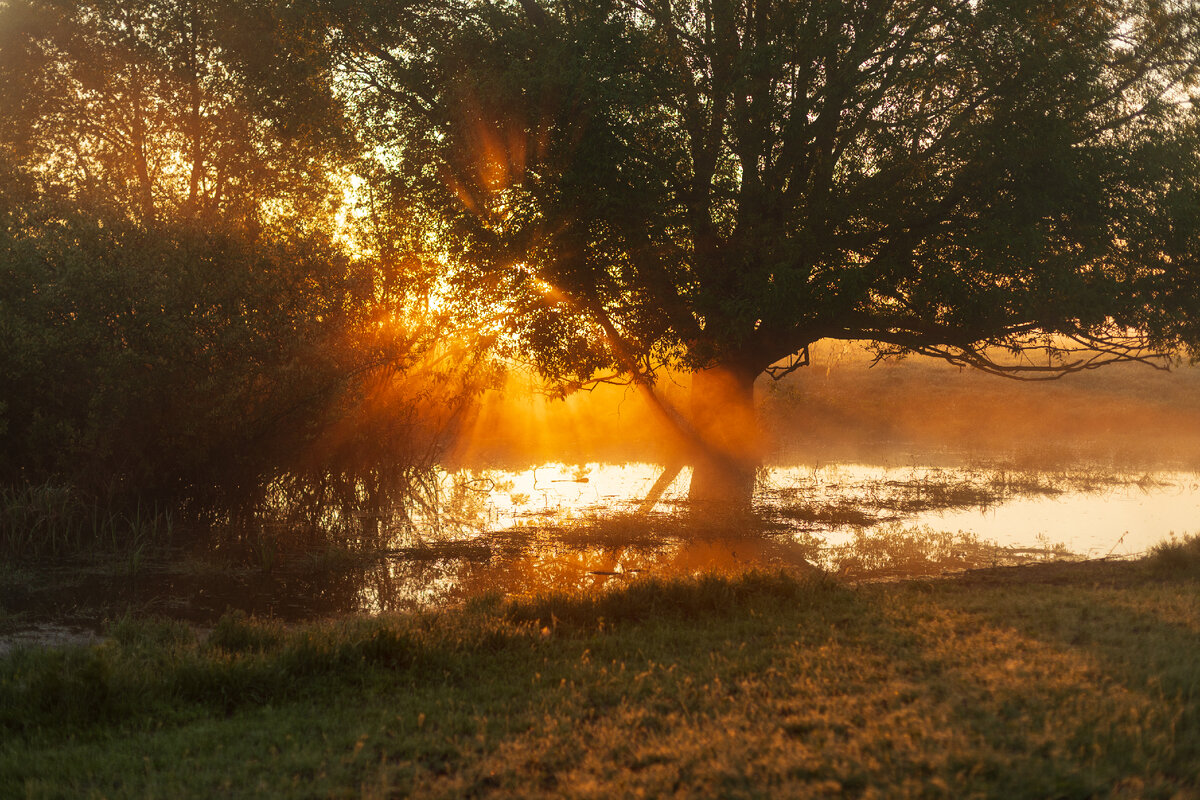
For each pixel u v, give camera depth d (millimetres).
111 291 13750
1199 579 9906
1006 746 5102
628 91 16016
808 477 22109
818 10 16266
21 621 9844
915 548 13727
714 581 9594
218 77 22031
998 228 15953
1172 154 16781
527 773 5172
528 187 16891
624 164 16250
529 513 16859
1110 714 5441
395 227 18031
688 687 6523
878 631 7926
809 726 5594
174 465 15211
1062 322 17344
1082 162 16234
